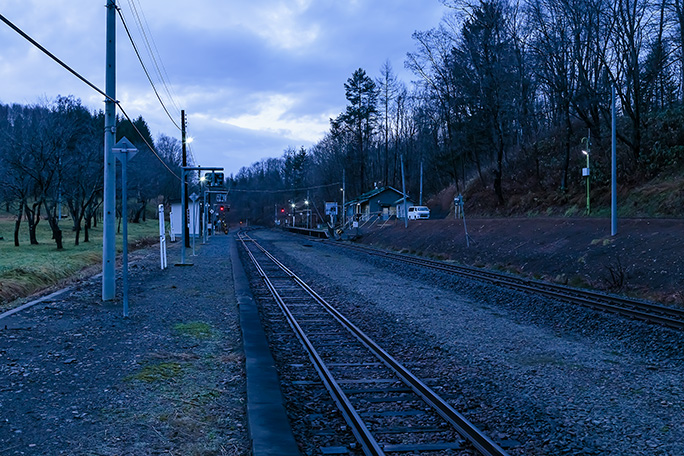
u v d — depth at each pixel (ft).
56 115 119.75
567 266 68.64
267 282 64.90
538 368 27.43
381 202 242.58
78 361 25.04
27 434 16.25
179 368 24.43
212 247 136.46
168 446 15.72
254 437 15.55
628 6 100.37
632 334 35.35
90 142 135.54
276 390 20.51
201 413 18.71
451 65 151.94
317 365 26.99
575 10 103.86
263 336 31.35
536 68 117.70
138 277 62.13
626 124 119.14
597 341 34.83
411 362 28.32
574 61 112.68
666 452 16.88
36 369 23.52
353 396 22.09
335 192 354.13
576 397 22.58
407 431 18.03
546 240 84.17
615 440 17.85
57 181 118.62
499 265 81.00
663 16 106.83
